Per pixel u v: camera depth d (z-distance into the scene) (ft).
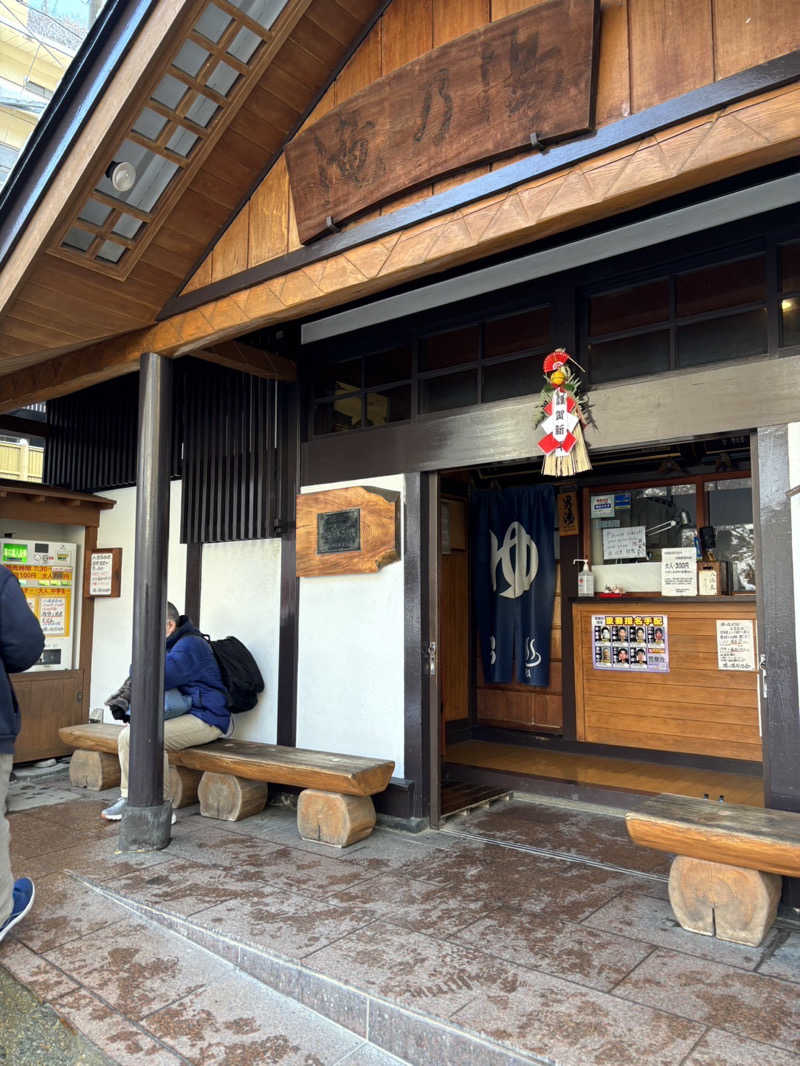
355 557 14.94
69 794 16.99
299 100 11.98
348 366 16.31
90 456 21.79
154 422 13.78
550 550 20.34
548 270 12.96
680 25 8.21
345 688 15.33
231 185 12.41
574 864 11.95
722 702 17.47
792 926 9.45
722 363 11.07
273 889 10.92
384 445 15.03
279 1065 7.38
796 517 10.19
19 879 10.83
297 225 11.55
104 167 11.41
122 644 20.59
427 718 14.21
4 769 9.79
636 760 18.57
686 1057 6.73
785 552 10.26
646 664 18.58
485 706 21.52
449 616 21.08
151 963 9.29
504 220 9.41
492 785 17.02
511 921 9.73
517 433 13.12
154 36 10.42
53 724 20.21
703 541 18.54
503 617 21.04
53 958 9.37
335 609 15.66
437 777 14.03
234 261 12.71
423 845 13.00
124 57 10.73
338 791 12.85
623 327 12.76
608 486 20.24
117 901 10.89
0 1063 7.36
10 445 41.65
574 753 19.52
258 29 10.73
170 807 13.25
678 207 11.55
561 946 8.99
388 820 14.01
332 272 11.27
